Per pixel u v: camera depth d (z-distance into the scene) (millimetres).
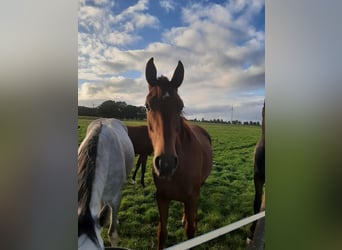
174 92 1718
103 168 1521
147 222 1665
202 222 1838
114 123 1573
